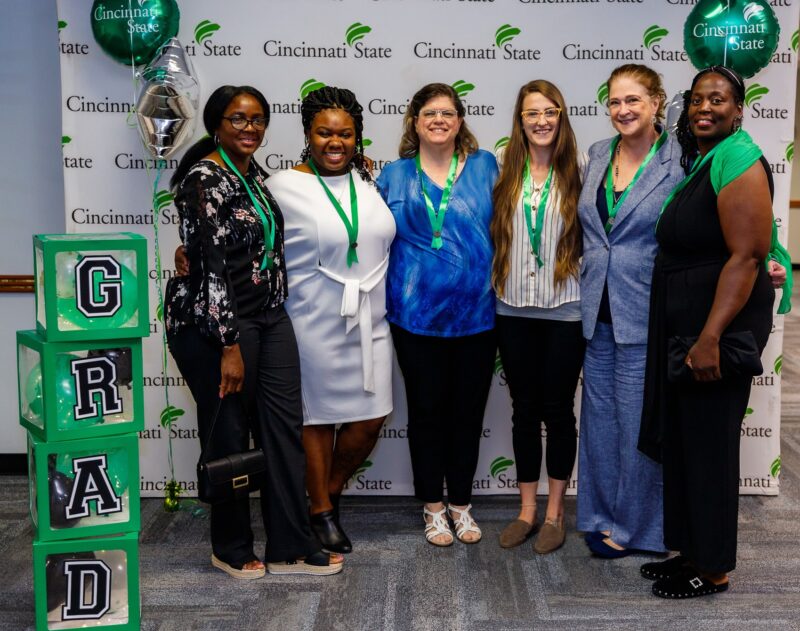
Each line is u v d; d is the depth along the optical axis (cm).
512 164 281
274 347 270
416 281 286
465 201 282
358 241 276
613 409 290
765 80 327
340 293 277
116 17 301
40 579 233
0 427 377
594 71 328
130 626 242
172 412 350
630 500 288
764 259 245
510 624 252
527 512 311
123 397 234
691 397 255
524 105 274
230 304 249
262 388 271
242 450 265
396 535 316
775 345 342
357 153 284
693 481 258
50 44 350
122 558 238
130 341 232
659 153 269
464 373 296
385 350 291
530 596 269
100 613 240
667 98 329
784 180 331
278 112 330
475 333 288
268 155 333
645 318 272
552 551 300
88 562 237
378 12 325
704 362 244
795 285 919
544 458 353
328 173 280
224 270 248
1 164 358
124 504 238
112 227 336
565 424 298
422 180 283
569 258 280
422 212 282
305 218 273
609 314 279
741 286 239
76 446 230
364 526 325
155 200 328
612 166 276
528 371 294
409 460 353
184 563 294
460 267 282
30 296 369
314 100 273
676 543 271
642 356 276
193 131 313
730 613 258
